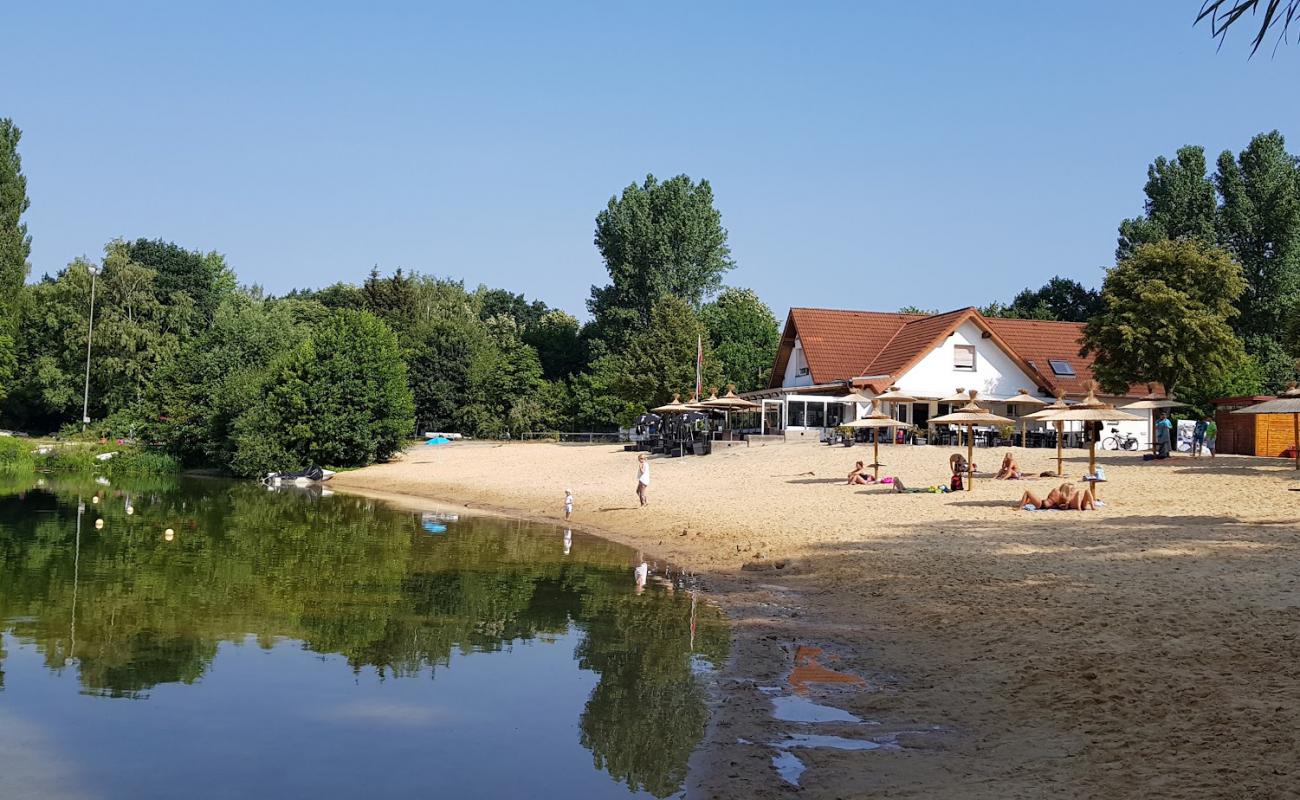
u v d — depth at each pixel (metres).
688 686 11.71
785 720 10.30
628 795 8.32
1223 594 13.78
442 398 79.19
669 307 70.25
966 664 11.93
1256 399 39.56
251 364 60.34
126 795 8.33
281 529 28.95
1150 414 45.91
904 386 50.19
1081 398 50.59
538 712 10.73
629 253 83.19
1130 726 9.10
